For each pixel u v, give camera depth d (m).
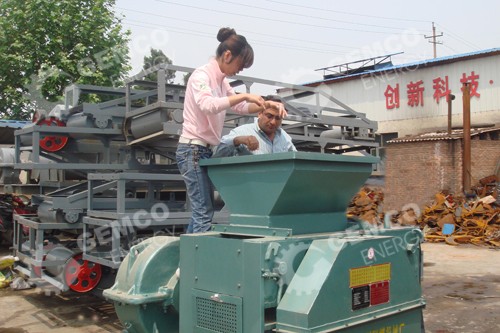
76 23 12.59
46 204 5.88
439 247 11.16
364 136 7.68
